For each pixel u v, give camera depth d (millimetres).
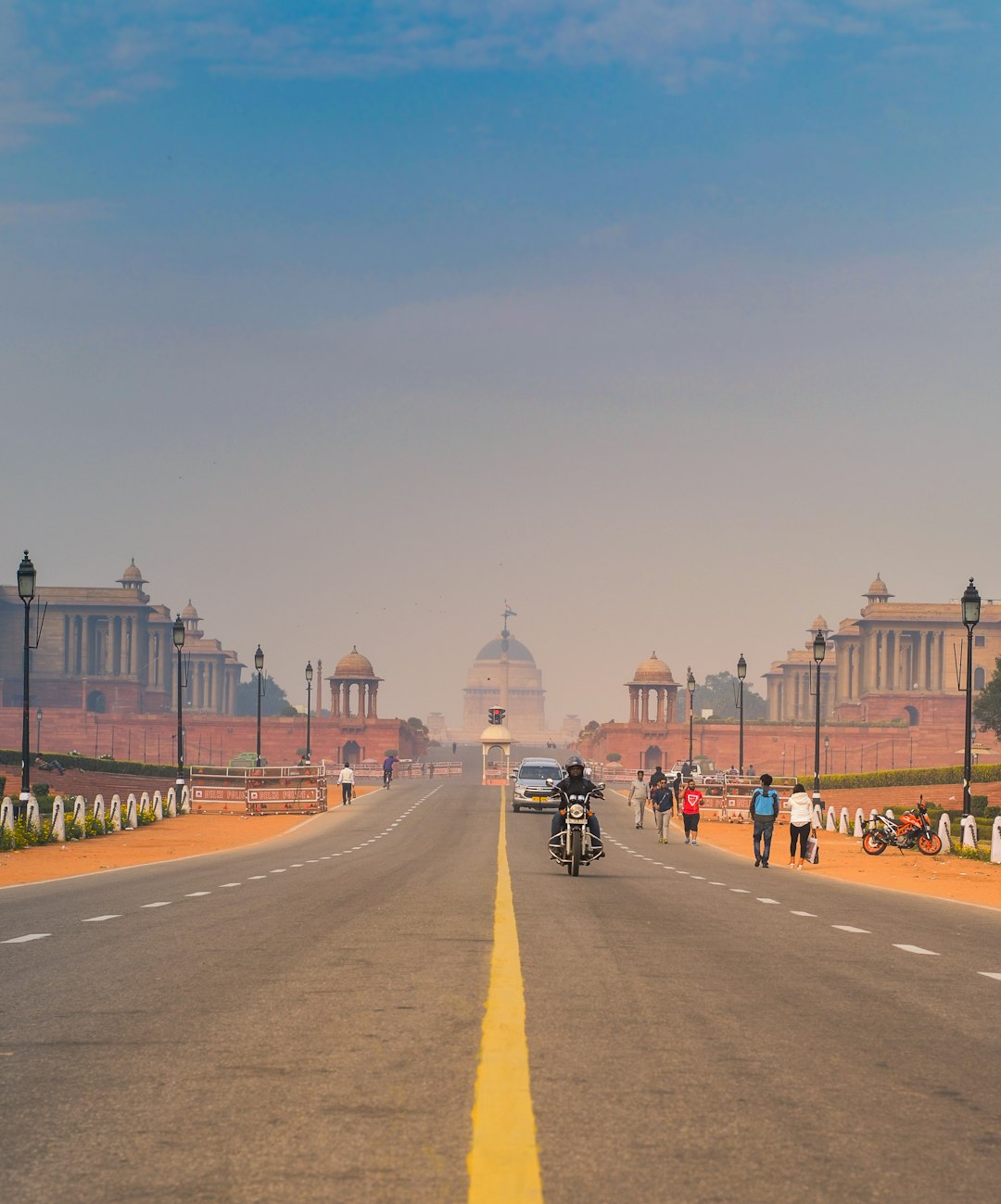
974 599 41938
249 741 184250
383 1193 5785
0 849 36250
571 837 28016
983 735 186375
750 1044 9266
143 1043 9133
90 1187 5895
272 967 12891
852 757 183625
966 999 11664
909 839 42906
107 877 27109
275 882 24891
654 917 18922
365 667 184250
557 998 11148
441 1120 7027
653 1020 10172
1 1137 6719
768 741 184125
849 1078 8211
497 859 33344
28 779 40156
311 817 61625
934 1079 8258
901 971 13445
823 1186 5977
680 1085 7898
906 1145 6695
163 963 13188
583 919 18203
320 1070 8250
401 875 27078
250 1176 6043
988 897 26922
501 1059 8508
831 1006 11070
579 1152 6438
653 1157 6375
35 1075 8133
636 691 187625
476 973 12438
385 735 180500
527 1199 5676
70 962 13273
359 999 10938
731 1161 6324
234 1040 9211
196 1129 6852
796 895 24656
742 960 14031
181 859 34188
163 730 185750
